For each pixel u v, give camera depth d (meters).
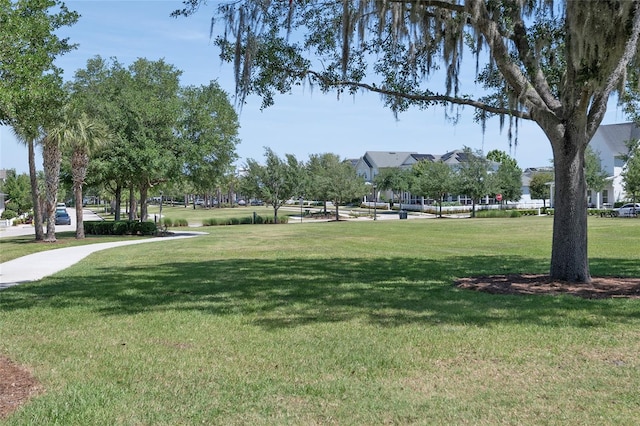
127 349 6.22
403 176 74.31
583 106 9.66
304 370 5.38
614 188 61.94
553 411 4.25
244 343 6.41
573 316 7.45
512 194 67.19
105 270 14.10
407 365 5.47
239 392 4.78
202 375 5.25
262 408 4.41
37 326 7.44
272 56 11.70
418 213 65.88
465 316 7.59
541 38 10.09
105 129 28.55
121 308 8.70
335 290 10.25
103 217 63.81
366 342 6.34
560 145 10.21
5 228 42.59
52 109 10.27
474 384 4.90
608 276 11.42
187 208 101.19
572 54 8.80
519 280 10.91
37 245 23.72
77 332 7.08
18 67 8.46
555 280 10.48
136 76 38.75
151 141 30.81
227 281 11.74
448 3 9.89
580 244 10.36
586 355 5.68
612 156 61.94
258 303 8.98
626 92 11.84
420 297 9.28
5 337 6.84
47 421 4.14
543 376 5.07
